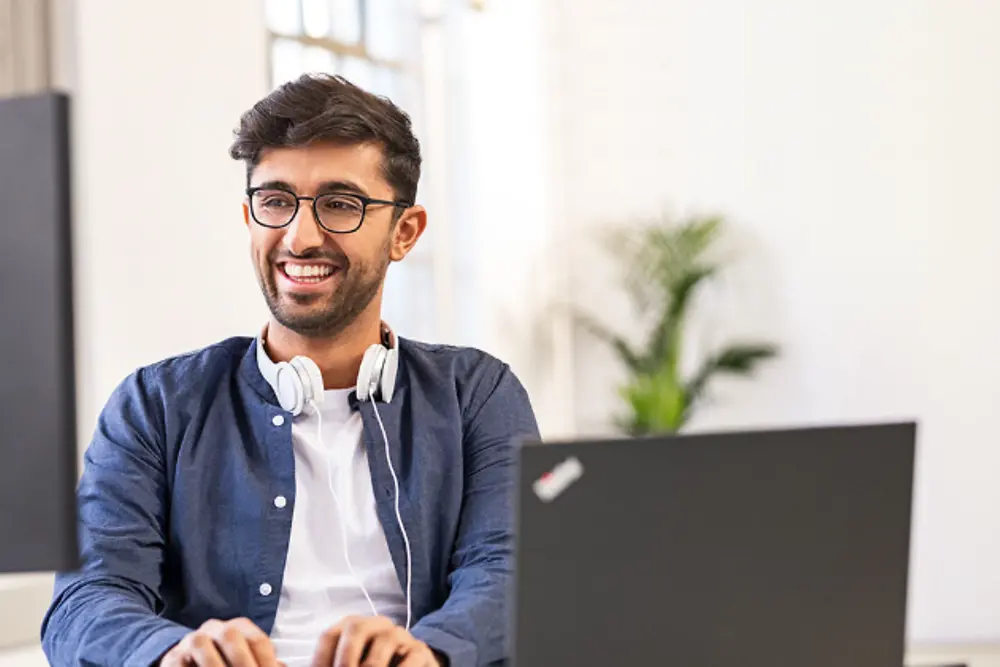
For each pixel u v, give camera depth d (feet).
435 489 6.04
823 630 3.79
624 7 20.02
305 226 5.58
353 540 5.81
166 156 10.83
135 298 10.42
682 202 19.66
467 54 18.42
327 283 5.67
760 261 19.01
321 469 5.86
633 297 20.18
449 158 18.22
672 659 3.61
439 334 17.79
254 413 5.90
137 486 5.76
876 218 18.30
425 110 17.67
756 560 3.70
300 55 14.87
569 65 20.29
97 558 5.55
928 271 17.99
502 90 19.19
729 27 19.27
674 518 3.61
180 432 5.90
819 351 18.60
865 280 18.37
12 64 9.52
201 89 11.28
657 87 19.81
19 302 2.99
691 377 19.30
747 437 3.71
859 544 3.83
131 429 5.87
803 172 18.76
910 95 18.10
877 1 18.26
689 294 18.83
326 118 5.59
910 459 3.90
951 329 17.88
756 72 19.12
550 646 3.51
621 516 3.56
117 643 4.95
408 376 6.21
